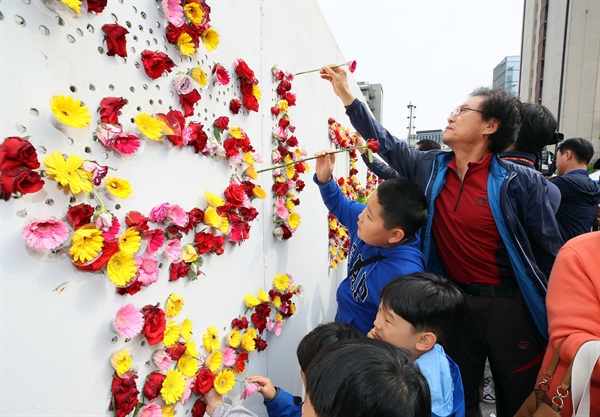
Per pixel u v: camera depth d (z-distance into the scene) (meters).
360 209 1.69
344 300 1.57
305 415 0.76
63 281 0.72
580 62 22.70
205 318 1.18
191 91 1.04
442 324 1.10
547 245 1.48
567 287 1.05
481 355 1.63
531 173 1.46
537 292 1.42
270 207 1.69
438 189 1.55
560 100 24.09
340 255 3.20
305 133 2.23
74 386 0.75
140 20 0.91
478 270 1.53
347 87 1.75
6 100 0.62
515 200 1.44
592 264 1.03
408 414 0.68
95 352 0.80
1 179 0.58
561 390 1.00
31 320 0.67
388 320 1.14
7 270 0.63
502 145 1.44
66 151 0.73
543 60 27.12
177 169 1.04
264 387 1.34
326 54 2.73
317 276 2.52
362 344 0.77
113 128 0.79
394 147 1.74
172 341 0.98
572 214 2.41
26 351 0.66
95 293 0.79
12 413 0.64
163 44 0.99
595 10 21.84
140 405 0.91
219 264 1.27
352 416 0.67
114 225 0.78
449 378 1.14
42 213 0.68
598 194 2.44
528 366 1.53
